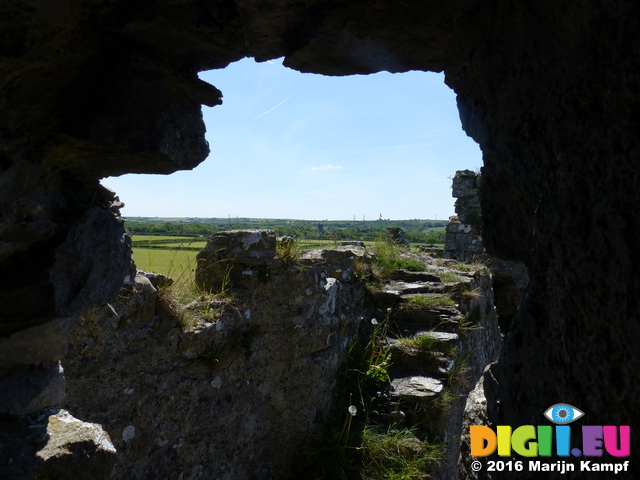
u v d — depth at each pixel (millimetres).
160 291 3742
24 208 1943
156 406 3621
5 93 1762
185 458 3867
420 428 5090
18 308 2035
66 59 1787
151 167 2229
